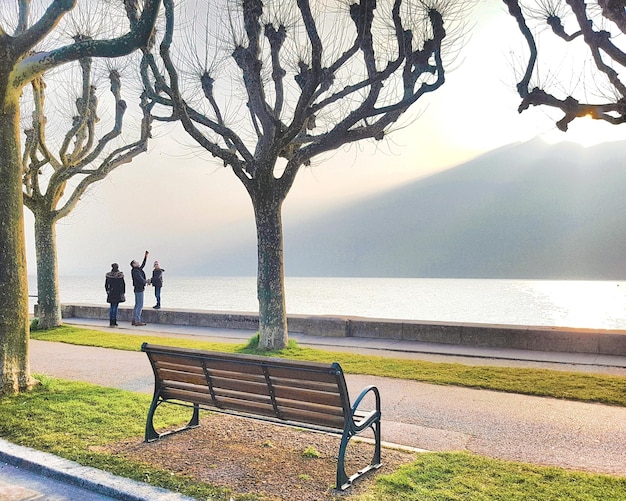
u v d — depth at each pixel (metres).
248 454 5.63
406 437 6.43
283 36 12.85
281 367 5.07
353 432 4.95
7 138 8.12
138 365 11.12
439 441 6.27
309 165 14.14
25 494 4.84
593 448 5.98
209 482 4.84
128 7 11.17
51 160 16.89
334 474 5.07
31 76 8.18
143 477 4.95
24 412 7.10
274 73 13.02
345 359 11.30
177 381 6.08
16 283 8.27
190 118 12.39
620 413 7.43
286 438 6.18
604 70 9.48
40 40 7.99
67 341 14.60
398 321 14.86
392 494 4.54
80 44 7.99
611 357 11.80
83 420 6.77
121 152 17.97
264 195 12.32
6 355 8.12
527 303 83.19
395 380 9.54
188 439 6.12
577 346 12.41
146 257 19.23
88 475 5.01
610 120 9.63
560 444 6.13
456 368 10.38
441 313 56.00
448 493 4.51
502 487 4.64
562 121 10.05
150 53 11.80
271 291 12.45
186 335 16.17
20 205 8.36
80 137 17.89
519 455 5.77
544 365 11.09
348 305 72.25
